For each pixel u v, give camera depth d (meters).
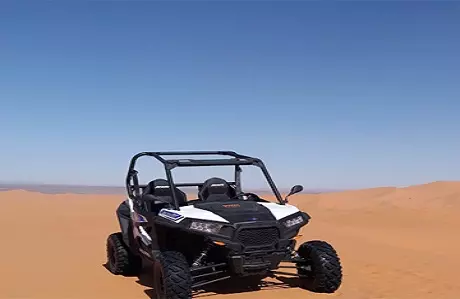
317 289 7.54
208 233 6.74
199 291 7.65
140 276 9.05
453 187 24.84
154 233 7.61
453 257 10.61
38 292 7.95
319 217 17.77
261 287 7.89
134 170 8.69
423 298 7.59
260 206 7.52
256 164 8.19
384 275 8.99
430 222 16.20
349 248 11.59
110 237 9.31
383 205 21.52
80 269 9.56
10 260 10.29
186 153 8.48
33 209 19.45
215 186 8.09
